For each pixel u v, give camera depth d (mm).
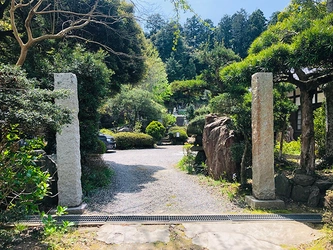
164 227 3045
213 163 5625
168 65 26594
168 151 12422
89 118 5438
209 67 7906
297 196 3957
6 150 2807
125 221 3260
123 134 14000
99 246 2557
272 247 2521
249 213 3514
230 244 2590
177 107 27203
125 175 6297
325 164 4996
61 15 7184
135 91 17547
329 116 5242
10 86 2504
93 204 4023
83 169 5207
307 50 3348
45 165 3912
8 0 6297
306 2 6199
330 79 4188
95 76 5297
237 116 5051
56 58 5680
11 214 2574
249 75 4102
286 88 5742
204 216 3416
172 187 5109
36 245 2555
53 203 3891
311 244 2518
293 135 10211
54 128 2666
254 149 3902
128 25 8539
